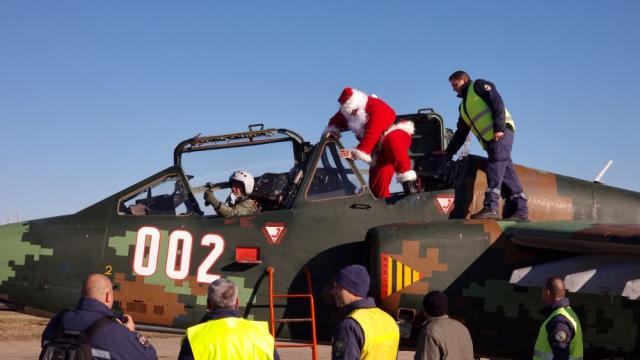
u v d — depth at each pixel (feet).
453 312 23.80
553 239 22.94
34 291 25.20
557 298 20.11
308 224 25.35
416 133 34.78
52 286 25.13
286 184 27.48
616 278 21.33
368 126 26.84
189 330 15.16
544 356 19.88
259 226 25.31
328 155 26.53
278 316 24.75
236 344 14.97
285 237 25.18
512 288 23.76
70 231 25.66
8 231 25.94
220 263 24.97
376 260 23.65
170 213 26.25
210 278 24.84
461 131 28.84
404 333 23.66
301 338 24.91
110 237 25.40
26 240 25.63
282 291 24.76
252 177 27.68
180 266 25.02
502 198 26.96
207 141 28.63
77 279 25.12
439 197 26.16
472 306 23.75
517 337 23.93
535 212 27.09
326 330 24.76
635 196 28.19
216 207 25.82
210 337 14.96
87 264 25.22
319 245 25.18
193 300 24.73
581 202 27.61
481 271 23.91
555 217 27.27
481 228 24.36
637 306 23.25
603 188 28.19
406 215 25.80
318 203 25.67
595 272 21.62
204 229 25.34
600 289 21.24
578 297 23.88
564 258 24.02
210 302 15.53
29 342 55.93
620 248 22.17
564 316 19.62
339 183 26.22
